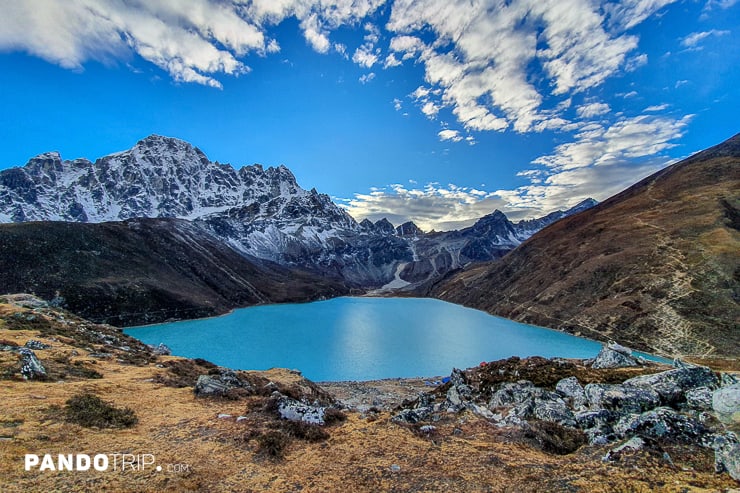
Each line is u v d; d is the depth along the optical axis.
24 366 27.70
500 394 33.47
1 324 41.66
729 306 78.69
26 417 19.52
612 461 17.72
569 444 21.53
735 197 124.62
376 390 61.50
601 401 26.03
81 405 22.00
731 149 169.38
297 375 58.78
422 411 29.72
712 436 18.94
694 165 172.62
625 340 86.19
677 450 18.20
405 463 18.48
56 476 14.61
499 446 20.94
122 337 55.03
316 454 19.56
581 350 89.62
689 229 113.38
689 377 26.14
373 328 130.12
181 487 15.01
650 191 171.00
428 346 100.06
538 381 35.38
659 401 24.44
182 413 24.84
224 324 135.25
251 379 41.28
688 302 84.75
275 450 19.28
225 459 18.19
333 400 50.56
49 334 42.69
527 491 15.46
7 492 13.09
